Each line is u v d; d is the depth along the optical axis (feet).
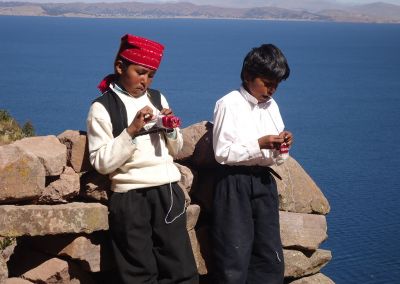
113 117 14.88
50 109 336.08
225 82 508.12
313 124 335.67
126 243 14.90
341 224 157.89
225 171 16.43
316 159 248.11
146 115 14.38
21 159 14.28
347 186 204.54
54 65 648.79
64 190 14.78
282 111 381.60
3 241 16.79
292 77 599.98
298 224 18.38
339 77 615.98
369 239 143.95
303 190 18.83
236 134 16.16
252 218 16.60
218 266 16.37
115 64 15.25
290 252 18.31
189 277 15.35
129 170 14.96
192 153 17.43
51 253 15.24
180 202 15.38
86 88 454.81
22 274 15.20
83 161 15.28
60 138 15.52
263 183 16.52
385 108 413.59
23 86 450.71
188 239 15.62
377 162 246.88
